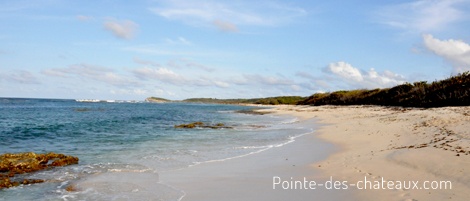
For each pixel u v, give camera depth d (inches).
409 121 960.3
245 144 746.2
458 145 491.5
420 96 1878.7
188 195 344.5
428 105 1690.5
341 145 674.2
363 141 696.4
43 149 678.5
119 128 1168.8
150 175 434.6
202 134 979.3
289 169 465.4
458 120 796.0
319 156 565.6
